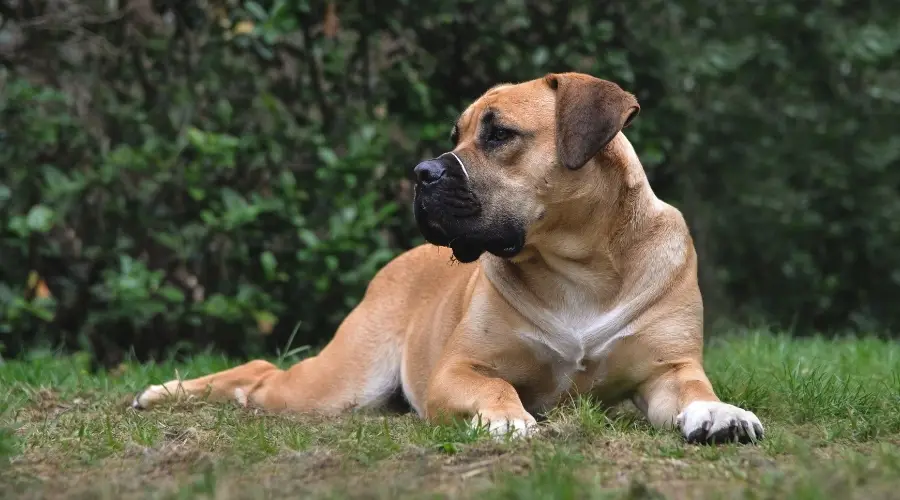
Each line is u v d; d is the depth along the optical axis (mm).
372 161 10547
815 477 4672
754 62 13758
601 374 6828
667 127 12086
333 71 10812
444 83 11375
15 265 10352
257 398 8125
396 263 8305
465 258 6641
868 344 10203
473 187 6441
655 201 6980
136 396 7797
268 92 10977
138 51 10766
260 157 10742
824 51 13961
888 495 4461
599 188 6641
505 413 6086
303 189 10812
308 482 5125
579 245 6668
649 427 6453
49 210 9891
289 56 11125
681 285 6848
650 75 11898
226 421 6824
